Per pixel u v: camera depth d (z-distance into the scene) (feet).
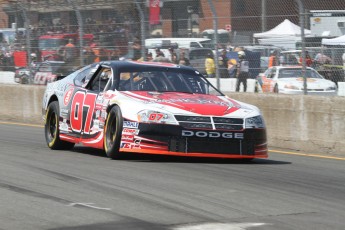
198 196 47.42
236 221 40.06
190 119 61.52
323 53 88.63
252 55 95.30
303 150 82.94
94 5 111.45
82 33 113.19
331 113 80.23
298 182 55.11
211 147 61.62
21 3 121.49
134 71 69.05
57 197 46.34
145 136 61.26
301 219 41.19
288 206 45.03
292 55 91.40
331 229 38.91
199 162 64.03
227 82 97.81
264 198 47.47
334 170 63.77
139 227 38.19
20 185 50.80
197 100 65.10
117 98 64.49
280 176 57.98
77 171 57.36
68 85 74.38
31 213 41.52
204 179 54.49
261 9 94.17
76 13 113.70
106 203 44.50
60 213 41.47
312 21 90.22
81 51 113.60
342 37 89.56
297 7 90.79
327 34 90.12
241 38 96.12
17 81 124.47
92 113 68.08
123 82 67.67
